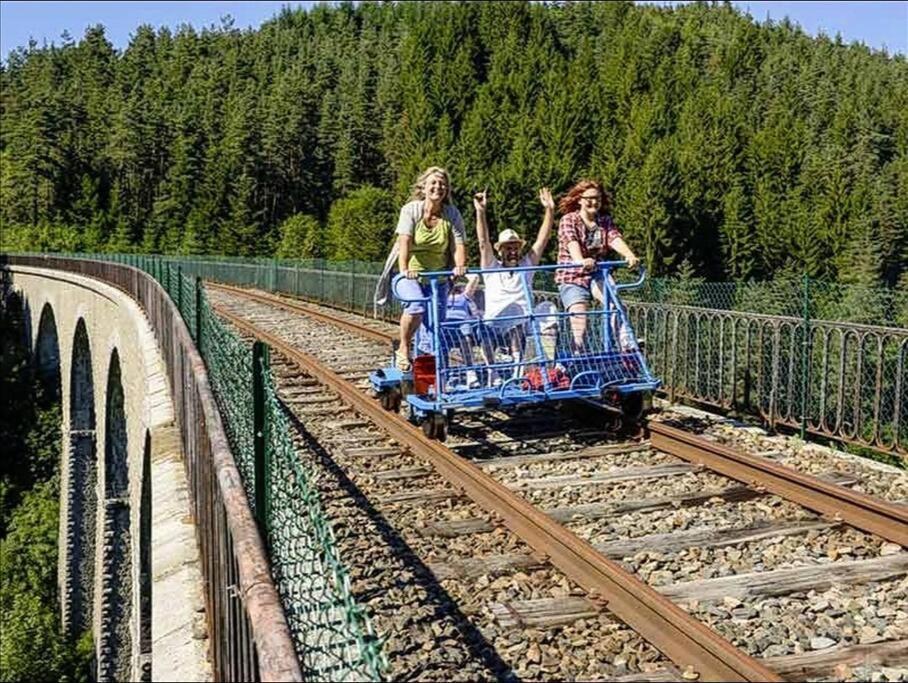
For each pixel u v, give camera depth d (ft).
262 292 125.29
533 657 14.52
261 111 463.01
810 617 15.78
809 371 30.42
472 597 16.84
